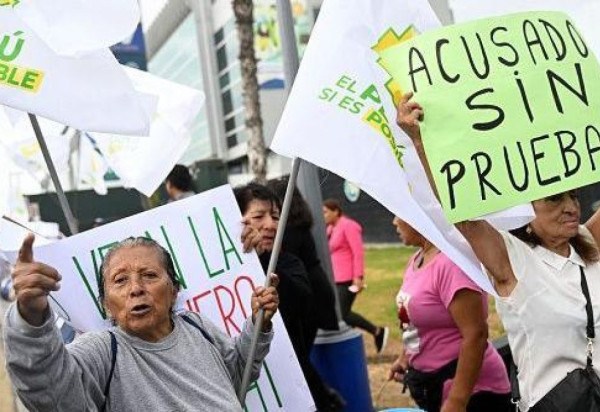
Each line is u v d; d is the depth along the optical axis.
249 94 15.98
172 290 2.32
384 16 2.58
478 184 2.33
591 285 2.68
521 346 2.71
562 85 2.43
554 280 2.66
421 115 2.35
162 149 3.54
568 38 2.49
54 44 2.28
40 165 5.51
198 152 56.69
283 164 30.31
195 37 52.97
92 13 2.30
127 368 2.19
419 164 2.53
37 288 1.90
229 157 52.75
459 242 2.62
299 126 2.46
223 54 50.62
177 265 2.76
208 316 2.77
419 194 2.54
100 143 3.62
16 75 2.28
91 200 15.41
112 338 2.23
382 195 2.44
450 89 2.36
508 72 2.39
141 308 2.22
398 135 2.51
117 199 15.60
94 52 2.35
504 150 2.35
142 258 2.27
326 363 4.74
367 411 4.82
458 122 2.34
